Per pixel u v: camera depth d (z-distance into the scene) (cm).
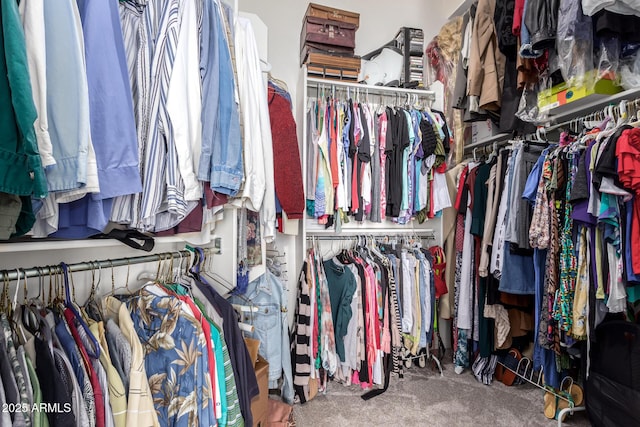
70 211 79
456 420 172
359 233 250
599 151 136
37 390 65
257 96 133
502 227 186
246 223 166
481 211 208
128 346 86
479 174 211
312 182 213
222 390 105
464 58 221
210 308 118
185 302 103
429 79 271
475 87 204
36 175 56
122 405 82
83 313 88
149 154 92
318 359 201
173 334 95
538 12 151
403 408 183
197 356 95
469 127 262
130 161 80
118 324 95
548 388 183
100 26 77
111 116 77
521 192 177
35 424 63
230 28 121
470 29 218
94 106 75
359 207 219
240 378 119
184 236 129
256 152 126
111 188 77
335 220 220
